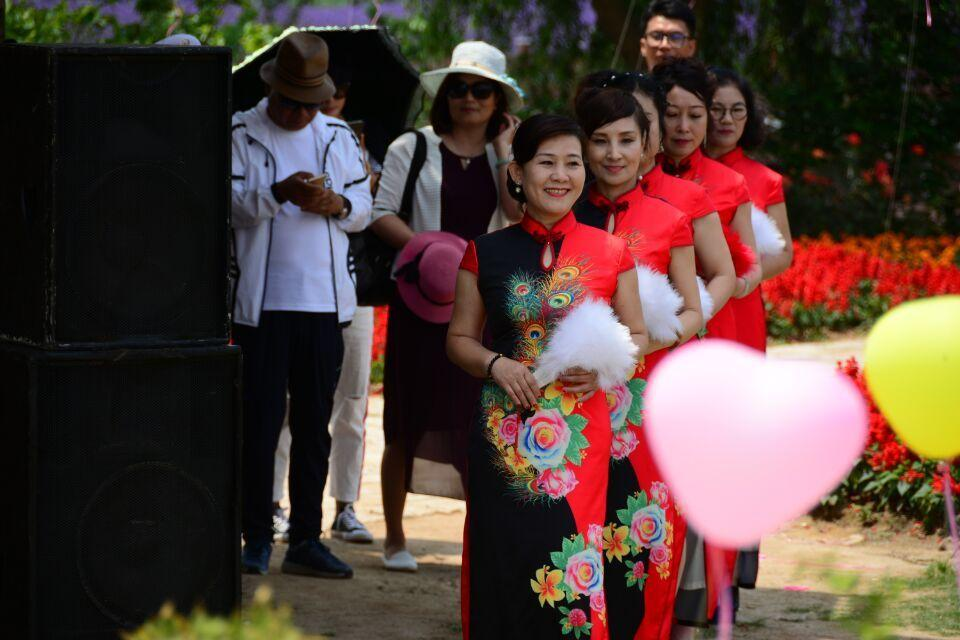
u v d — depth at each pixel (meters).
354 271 12.52
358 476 14.41
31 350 8.20
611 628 8.98
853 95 45.22
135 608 8.33
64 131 8.11
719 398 5.12
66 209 8.14
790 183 44.41
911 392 5.22
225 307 8.57
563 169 8.38
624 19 44.09
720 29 44.69
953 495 14.41
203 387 8.48
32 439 8.01
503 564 8.14
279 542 14.30
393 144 12.77
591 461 8.22
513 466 8.21
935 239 42.03
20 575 8.21
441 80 13.16
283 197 11.71
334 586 12.14
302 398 12.16
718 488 5.21
